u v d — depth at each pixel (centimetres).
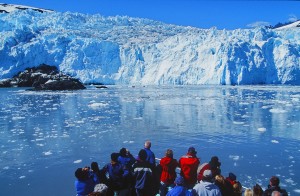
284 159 1181
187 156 712
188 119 2175
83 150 1350
